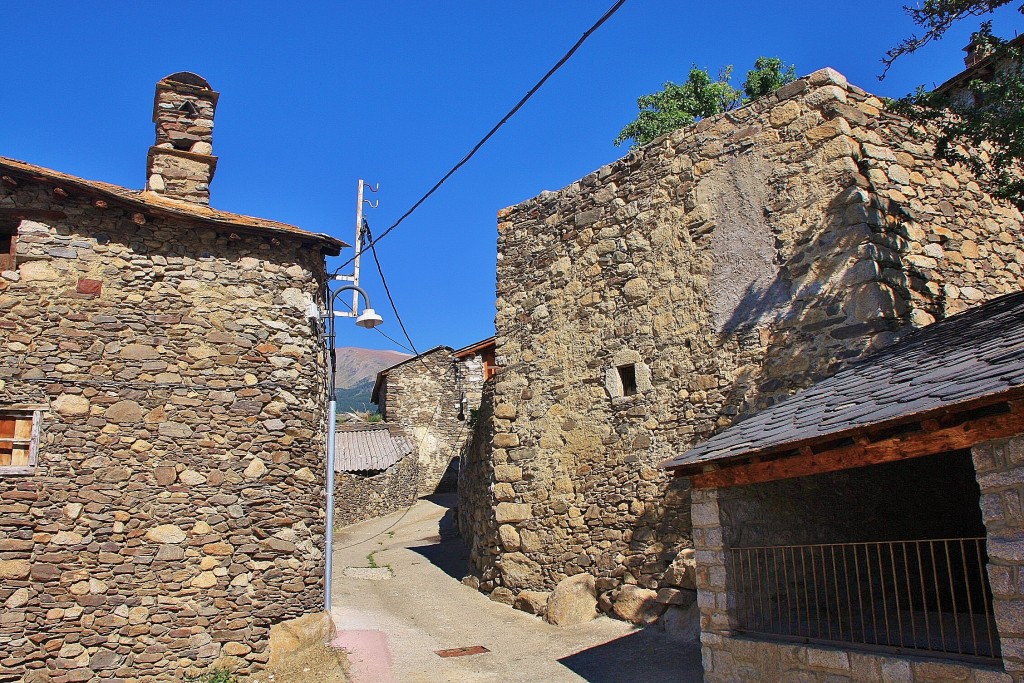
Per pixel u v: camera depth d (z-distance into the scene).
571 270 10.38
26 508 7.43
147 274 8.46
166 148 9.99
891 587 7.53
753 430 6.43
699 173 9.38
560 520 9.65
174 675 7.52
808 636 5.63
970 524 8.15
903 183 8.43
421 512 19.14
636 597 8.52
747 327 8.48
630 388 9.45
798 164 8.53
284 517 8.36
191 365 8.38
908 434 4.88
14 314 7.87
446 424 24.50
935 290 8.12
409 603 10.09
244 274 8.88
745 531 6.45
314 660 7.85
